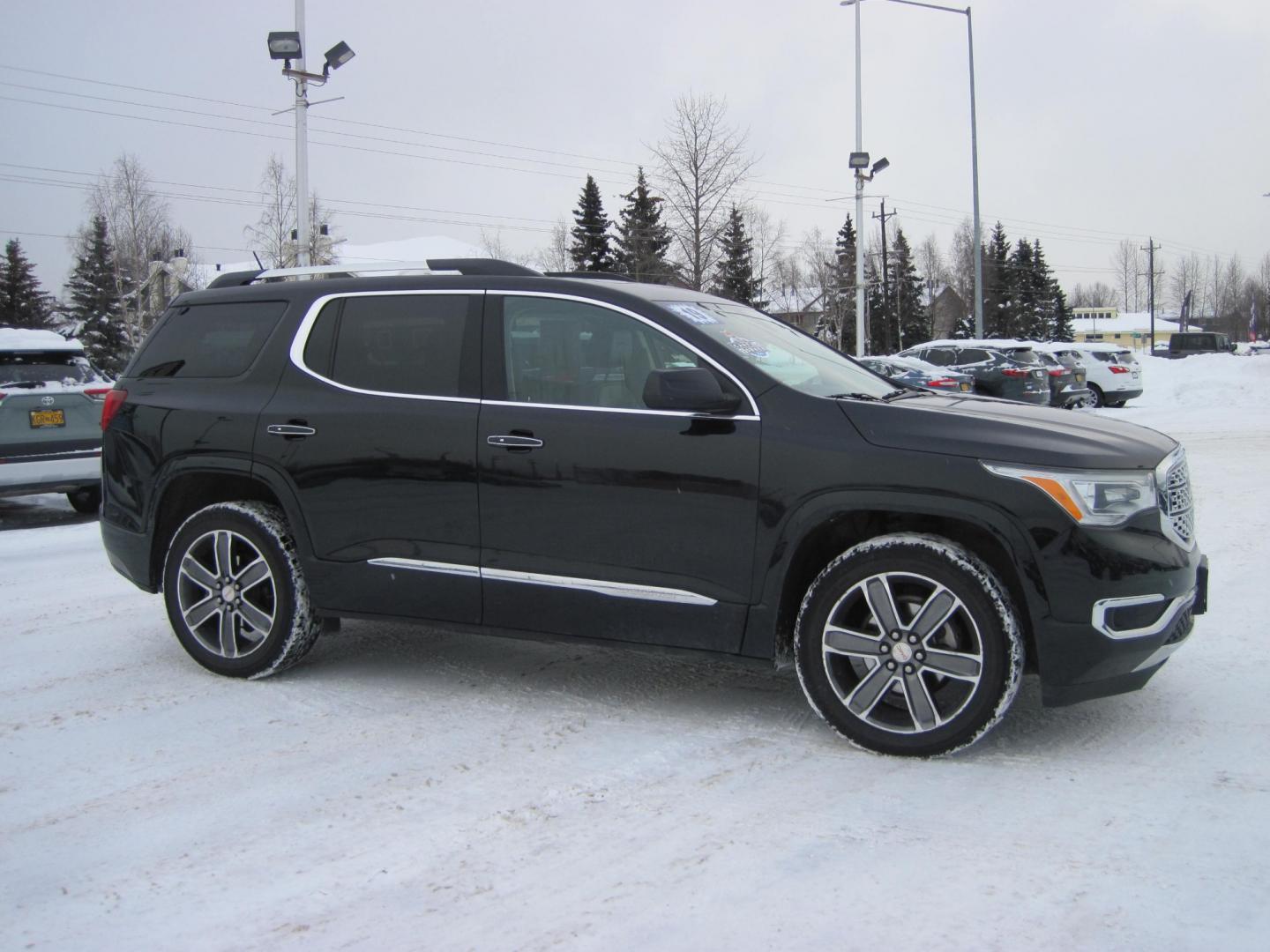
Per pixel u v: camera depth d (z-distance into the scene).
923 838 3.23
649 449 4.11
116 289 48.31
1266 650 5.05
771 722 4.30
